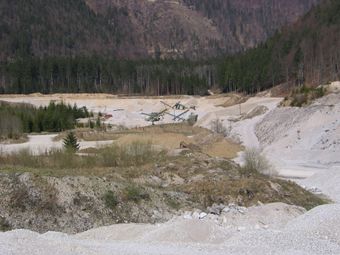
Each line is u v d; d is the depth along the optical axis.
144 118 124.81
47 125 101.88
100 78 193.38
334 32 148.50
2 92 178.12
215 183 33.09
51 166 35.50
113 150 40.31
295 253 17.98
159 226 24.22
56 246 18.44
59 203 28.00
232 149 66.00
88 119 115.06
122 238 23.31
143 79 191.25
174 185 33.59
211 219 28.06
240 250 18.91
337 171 44.19
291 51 154.75
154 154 42.16
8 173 28.91
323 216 23.23
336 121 65.25
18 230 21.47
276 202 31.47
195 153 43.31
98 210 28.34
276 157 62.50
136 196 29.72
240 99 135.12
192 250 18.95
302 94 83.56
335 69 128.88
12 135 84.50
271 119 81.94
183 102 144.62
